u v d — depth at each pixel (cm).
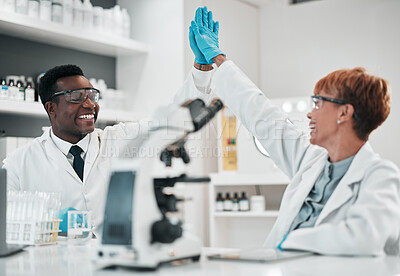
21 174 245
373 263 124
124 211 115
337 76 156
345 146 157
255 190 455
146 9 432
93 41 388
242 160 427
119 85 443
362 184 148
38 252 157
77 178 246
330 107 156
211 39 206
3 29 354
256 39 505
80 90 242
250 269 116
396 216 139
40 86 253
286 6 493
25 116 370
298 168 182
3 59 364
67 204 244
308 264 123
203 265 122
